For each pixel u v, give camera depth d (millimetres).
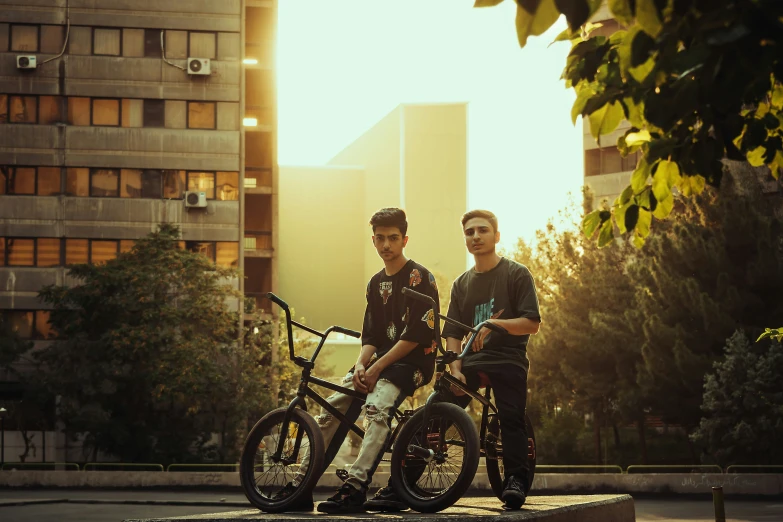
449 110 69938
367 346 5605
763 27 2562
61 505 23422
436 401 5211
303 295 71312
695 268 32219
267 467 5152
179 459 38000
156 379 35719
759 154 3926
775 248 31375
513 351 5887
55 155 45219
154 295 37844
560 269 38812
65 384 37125
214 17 46500
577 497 6910
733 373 29828
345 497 5004
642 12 2506
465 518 4508
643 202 3928
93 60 45719
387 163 71188
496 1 2418
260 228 52062
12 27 45469
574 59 3533
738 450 30125
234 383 38000
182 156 45969
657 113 2912
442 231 69312
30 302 44219
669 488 26594
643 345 32375
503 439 5688
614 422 37875
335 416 5297
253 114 52844
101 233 45188
